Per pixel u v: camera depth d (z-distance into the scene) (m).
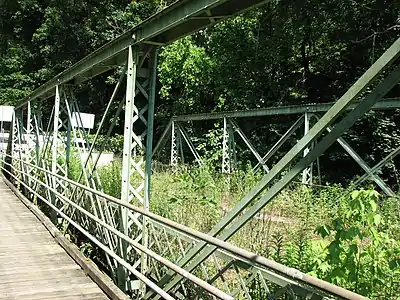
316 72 15.78
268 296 2.89
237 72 16.81
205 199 5.96
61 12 22.44
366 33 13.72
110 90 22.72
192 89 17.42
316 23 14.73
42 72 22.94
